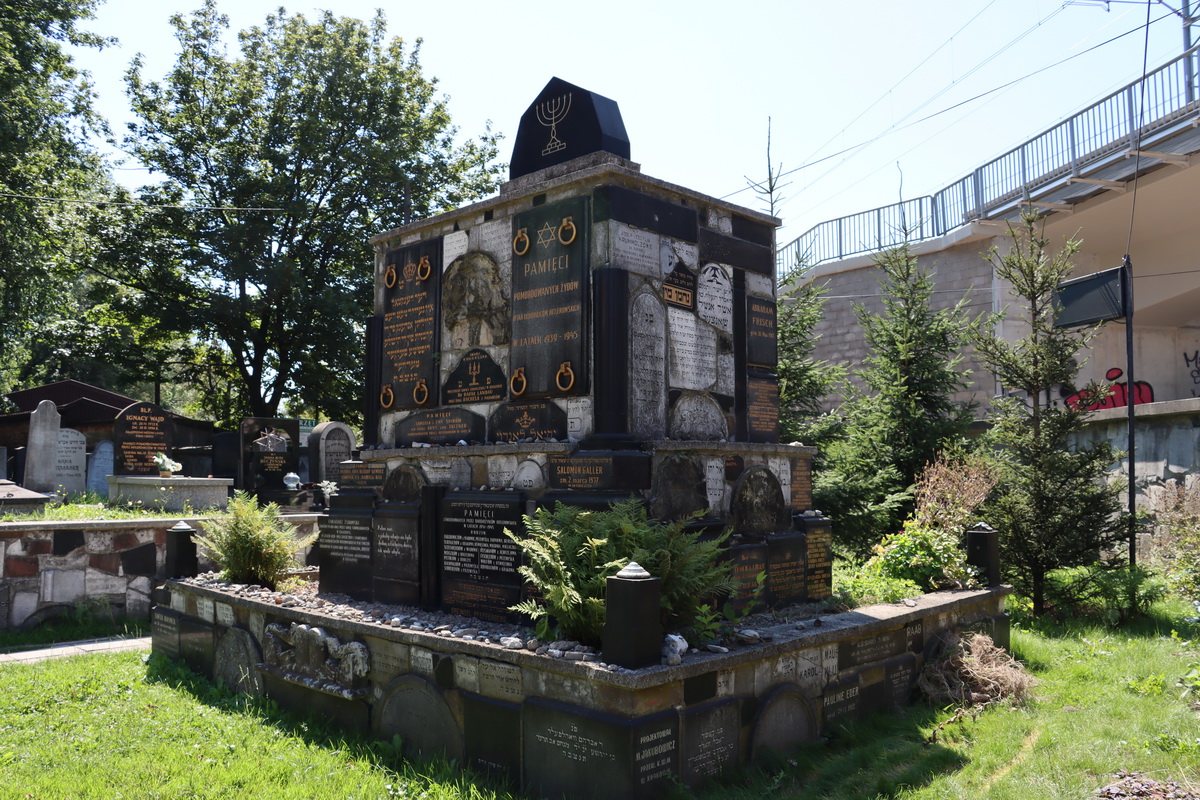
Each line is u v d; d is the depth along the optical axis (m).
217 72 24.78
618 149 7.17
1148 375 20.31
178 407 46.69
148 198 23.88
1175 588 9.80
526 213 6.94
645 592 4.46
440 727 5.32
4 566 9.65
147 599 10.58
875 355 17.05
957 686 6.44
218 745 5.55
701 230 7.17
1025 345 10.35
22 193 20.27
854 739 5.50
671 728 4.44
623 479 5.85
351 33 25.31
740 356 7.43
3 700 6.52
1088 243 19.52
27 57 21.41
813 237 22.31
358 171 24.70
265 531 8.05
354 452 8.39
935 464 11.29
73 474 16.48
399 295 8.19
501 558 6.20
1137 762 4.85
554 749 4.56
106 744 5.57
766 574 6.95
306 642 6.35
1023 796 4.41
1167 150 15.06
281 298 24.09
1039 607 9.51
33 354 32.94
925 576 8.45
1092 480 10.39
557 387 6.42
